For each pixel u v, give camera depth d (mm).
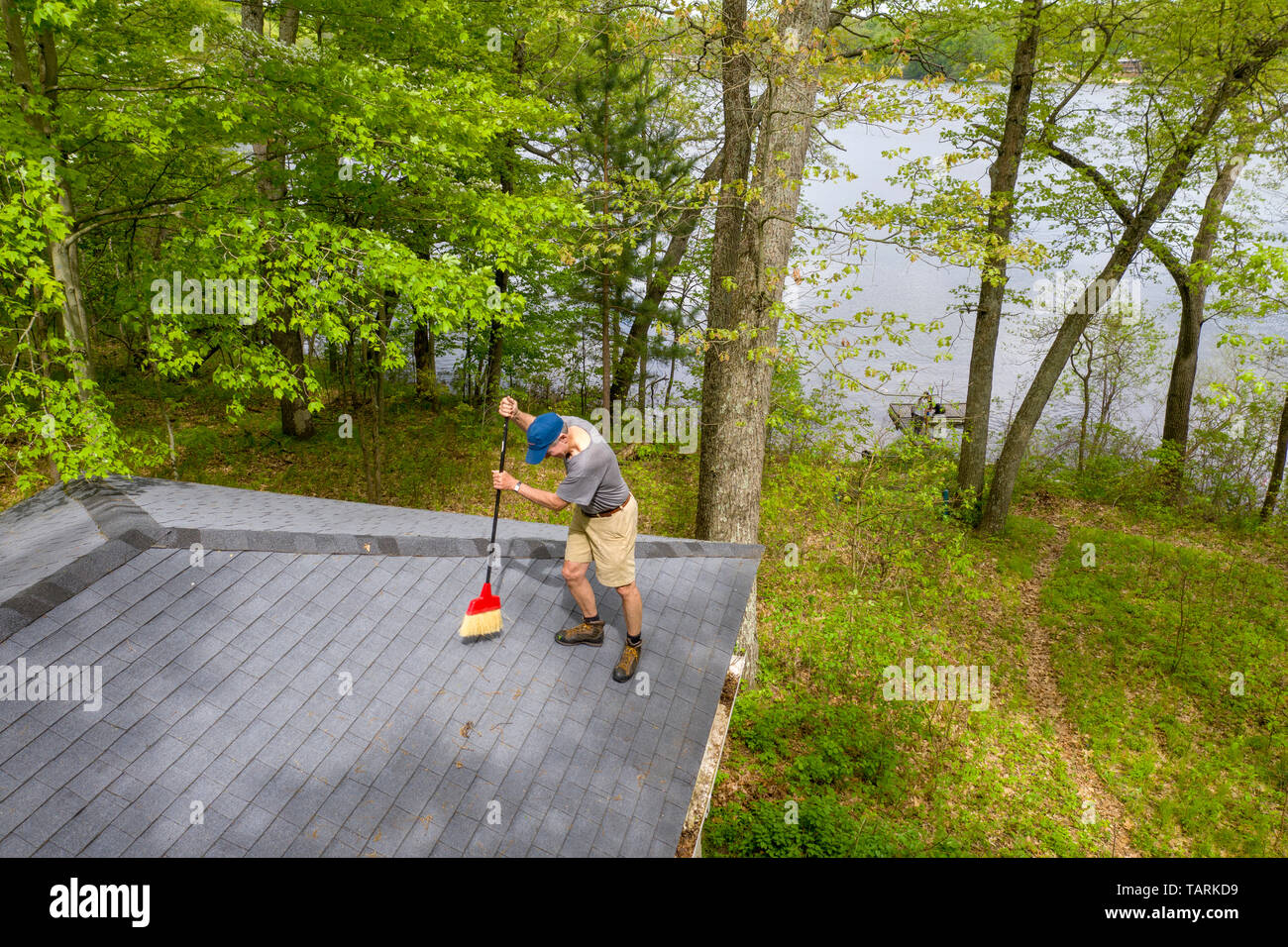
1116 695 11656
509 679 4453
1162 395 28297
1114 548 16203
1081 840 9023
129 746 3428
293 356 15805
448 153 9750
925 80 8281
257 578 4516
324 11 11227
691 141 16469
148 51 9656
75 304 8648
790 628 11891
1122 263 15547
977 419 17000
